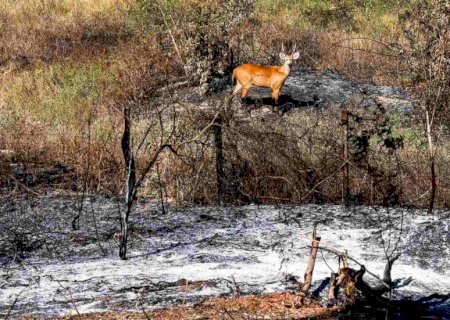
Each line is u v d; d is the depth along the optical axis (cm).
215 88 1848
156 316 667
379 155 1221
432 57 1229
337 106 1781
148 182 1130
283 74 1769
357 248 885
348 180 1112
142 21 2258
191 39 1909
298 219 993
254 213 1024
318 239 736
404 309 690
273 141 1161
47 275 798
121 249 852
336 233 932
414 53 1277
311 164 1160
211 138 1193
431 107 1285
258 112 1720
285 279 766
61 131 1443
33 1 2680
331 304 701
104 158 1205
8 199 1090
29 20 2533
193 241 906
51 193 1128
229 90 1850
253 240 905
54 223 985
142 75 1753
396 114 1638
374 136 1341
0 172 1170
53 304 706
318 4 2656
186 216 1012
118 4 2617
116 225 975
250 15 2244
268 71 1766
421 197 1133
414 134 1384
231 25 2003
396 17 2466
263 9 2612
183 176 1128
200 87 1767
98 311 685
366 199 1120
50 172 1220
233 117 1210
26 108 1756
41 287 760
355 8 2612
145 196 1120
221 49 1962
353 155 1146
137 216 1012
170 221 989
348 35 2405
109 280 774
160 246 891
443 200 1146
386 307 689
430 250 886
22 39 2333
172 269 807
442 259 862
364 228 955
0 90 1914
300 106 1808
